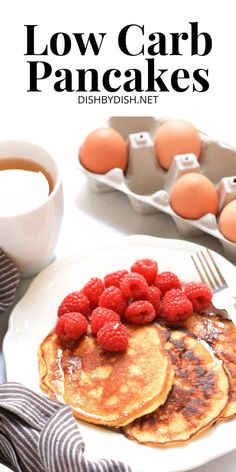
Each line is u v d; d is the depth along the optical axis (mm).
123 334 761
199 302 791
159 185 894
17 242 792
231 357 764
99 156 861
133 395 738
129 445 719
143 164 880
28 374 762
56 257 862
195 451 711
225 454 735
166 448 714
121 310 785
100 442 722
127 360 760
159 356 758
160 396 735
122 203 895
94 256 828
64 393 748
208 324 786
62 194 805
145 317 778
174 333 780
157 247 830
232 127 963
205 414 729
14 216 767
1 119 987
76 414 731
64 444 693
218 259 815
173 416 731
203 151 890
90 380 753
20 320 789
